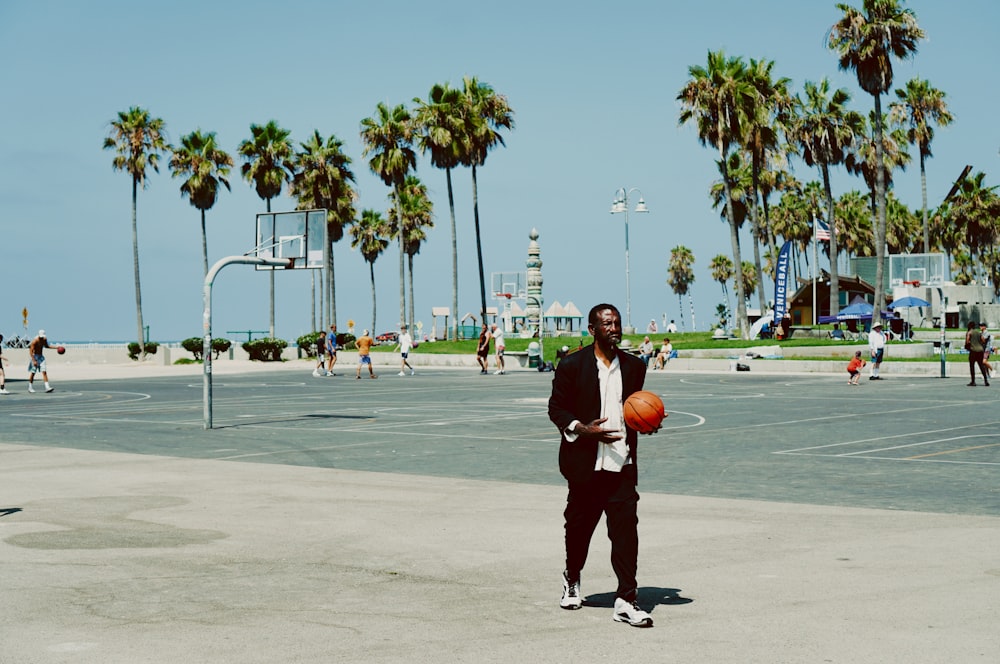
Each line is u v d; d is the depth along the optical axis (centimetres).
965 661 552
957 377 4212
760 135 6162
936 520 1018
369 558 847
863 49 5531
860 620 638
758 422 2202
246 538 934
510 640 602
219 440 1892
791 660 556
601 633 616
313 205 8225
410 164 7581
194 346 6994
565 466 653
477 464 1520
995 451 1644
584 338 6638
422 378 4588
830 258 6825
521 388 3684
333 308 8538
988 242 9244
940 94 8244
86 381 4625
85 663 559
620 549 640
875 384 3762
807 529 969
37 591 732
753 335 7081
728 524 998
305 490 1242
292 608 683
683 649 580
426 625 638
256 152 8044
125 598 711
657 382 4003
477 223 7350
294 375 5103
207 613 670
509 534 952
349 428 2125
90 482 1317
